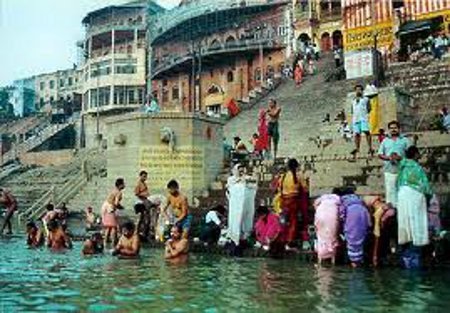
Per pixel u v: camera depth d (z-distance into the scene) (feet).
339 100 95.71
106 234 44.45
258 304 20.27
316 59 143.02
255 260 34.42
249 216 38.47
